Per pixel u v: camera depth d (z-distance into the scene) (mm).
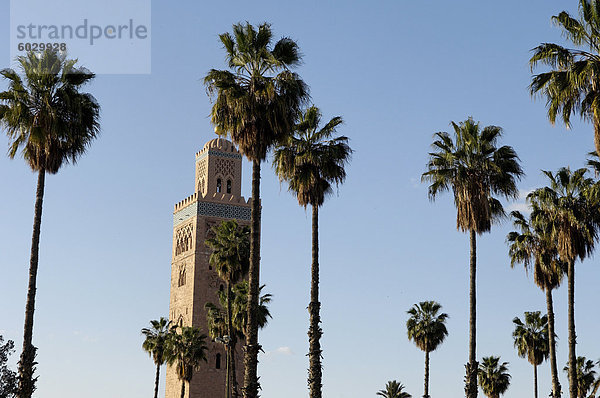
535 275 60875
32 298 39031
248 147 38688
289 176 47656
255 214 38406
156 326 96188
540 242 60438
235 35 39688
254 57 39750
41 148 40906
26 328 38562
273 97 38188
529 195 54406
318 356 44562
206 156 116375
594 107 31719
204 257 111438
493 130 47781
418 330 89625
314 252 46594
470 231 47156
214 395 107125
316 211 47406
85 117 42500
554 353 60219
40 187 41031
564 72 33000
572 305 49969
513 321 90688
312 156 46562
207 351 108125
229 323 76625
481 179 47250
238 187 117188
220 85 38469
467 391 45781
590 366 89188
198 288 109938
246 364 37000
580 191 51031
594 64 31562
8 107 40750
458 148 48312
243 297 81938
